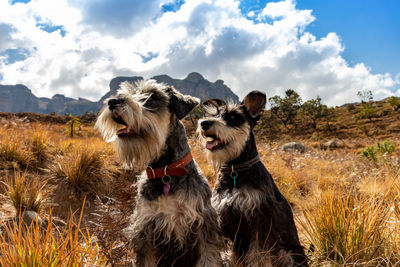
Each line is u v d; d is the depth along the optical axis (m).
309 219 1.20
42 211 1.38
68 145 2.41
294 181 2.25
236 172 0.95
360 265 0.91
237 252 0.95
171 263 0.88
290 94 27.78
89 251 0.83
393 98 24.92
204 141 1.06
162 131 0.85
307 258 0.98
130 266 0.87
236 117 0.98
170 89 0.96
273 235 0.88
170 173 0.84
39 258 0.70
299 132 22.78
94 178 1.72
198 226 0.82
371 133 17.78
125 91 0.94
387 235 1.02
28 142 2.19
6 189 1.51
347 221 1.01
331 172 2.77
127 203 0.91
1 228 1.12
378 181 1.75
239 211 0.91
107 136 0.88
